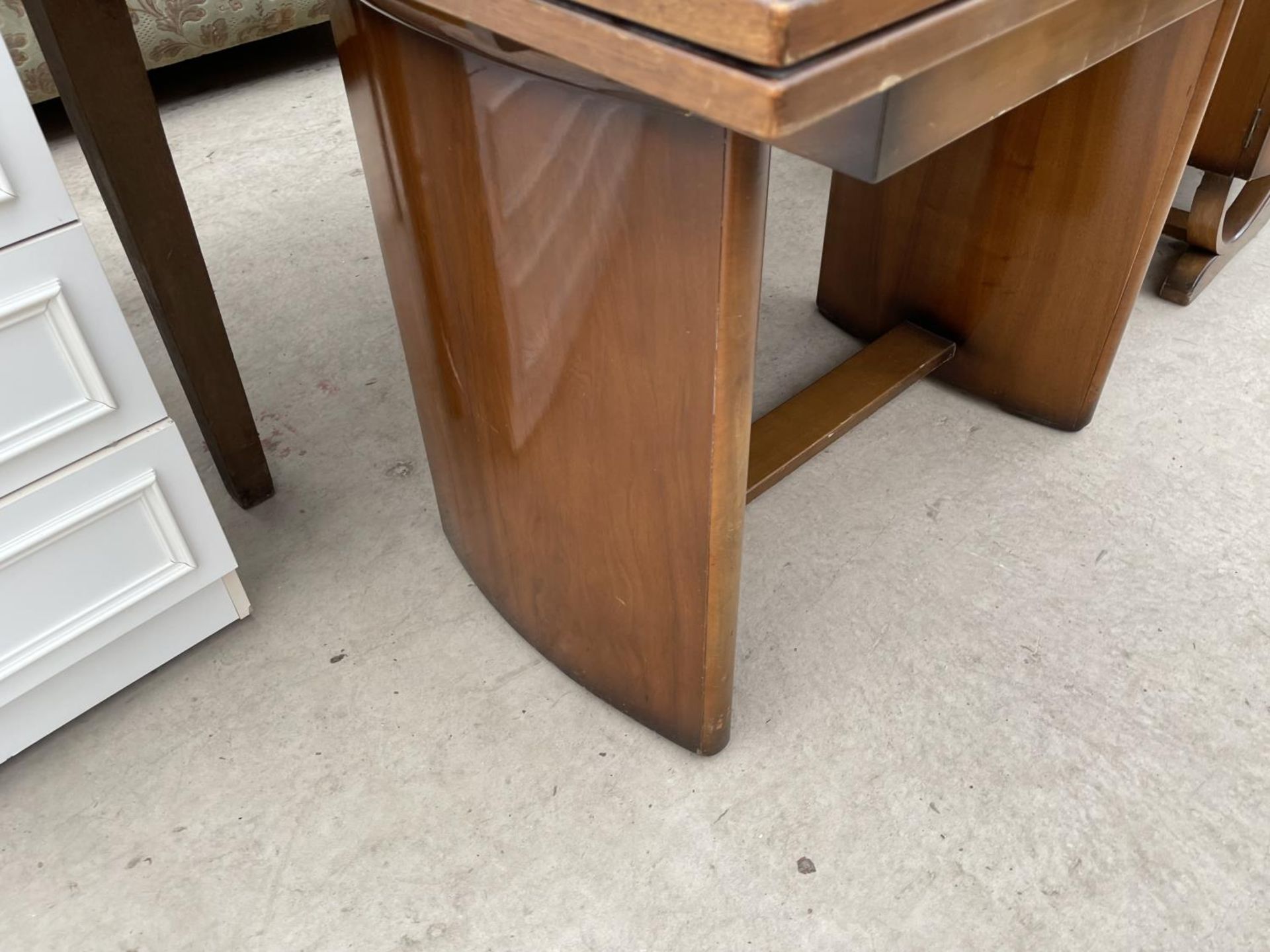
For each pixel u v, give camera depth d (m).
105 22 0.80
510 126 0.61
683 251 0.57
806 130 0.41
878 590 1.06
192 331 1.01
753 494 1.10
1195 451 1.23
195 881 0.82
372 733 0.93
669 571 0.76
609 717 0.94
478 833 0.85
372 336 1.47
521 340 0.73
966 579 1.07
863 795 0.87
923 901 0.79
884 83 0.39
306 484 1.22
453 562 1.11
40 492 0.78
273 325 1.49
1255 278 1.55
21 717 0.87
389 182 0.77
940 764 0.89
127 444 0.83
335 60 2.32
